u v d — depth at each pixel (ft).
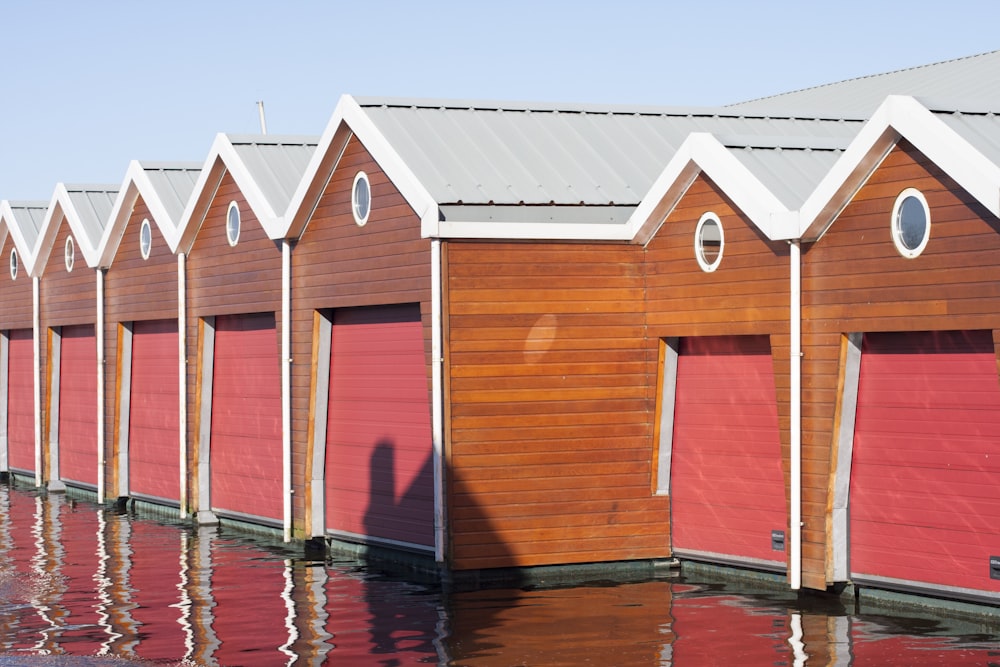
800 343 55.36
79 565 68.13
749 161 58.90
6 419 120.16
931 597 51.75
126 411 97.04
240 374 82.89
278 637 49.80
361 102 67.36
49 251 108.58
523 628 50.44
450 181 63.00
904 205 51.03
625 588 59.21
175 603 57.06
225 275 82.17
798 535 55.72
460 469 60.90
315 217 72.23
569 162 67.67
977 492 49.80
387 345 68.49
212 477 86.22
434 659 45.73
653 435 63.93
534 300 62.23
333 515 73.00
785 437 56.65
